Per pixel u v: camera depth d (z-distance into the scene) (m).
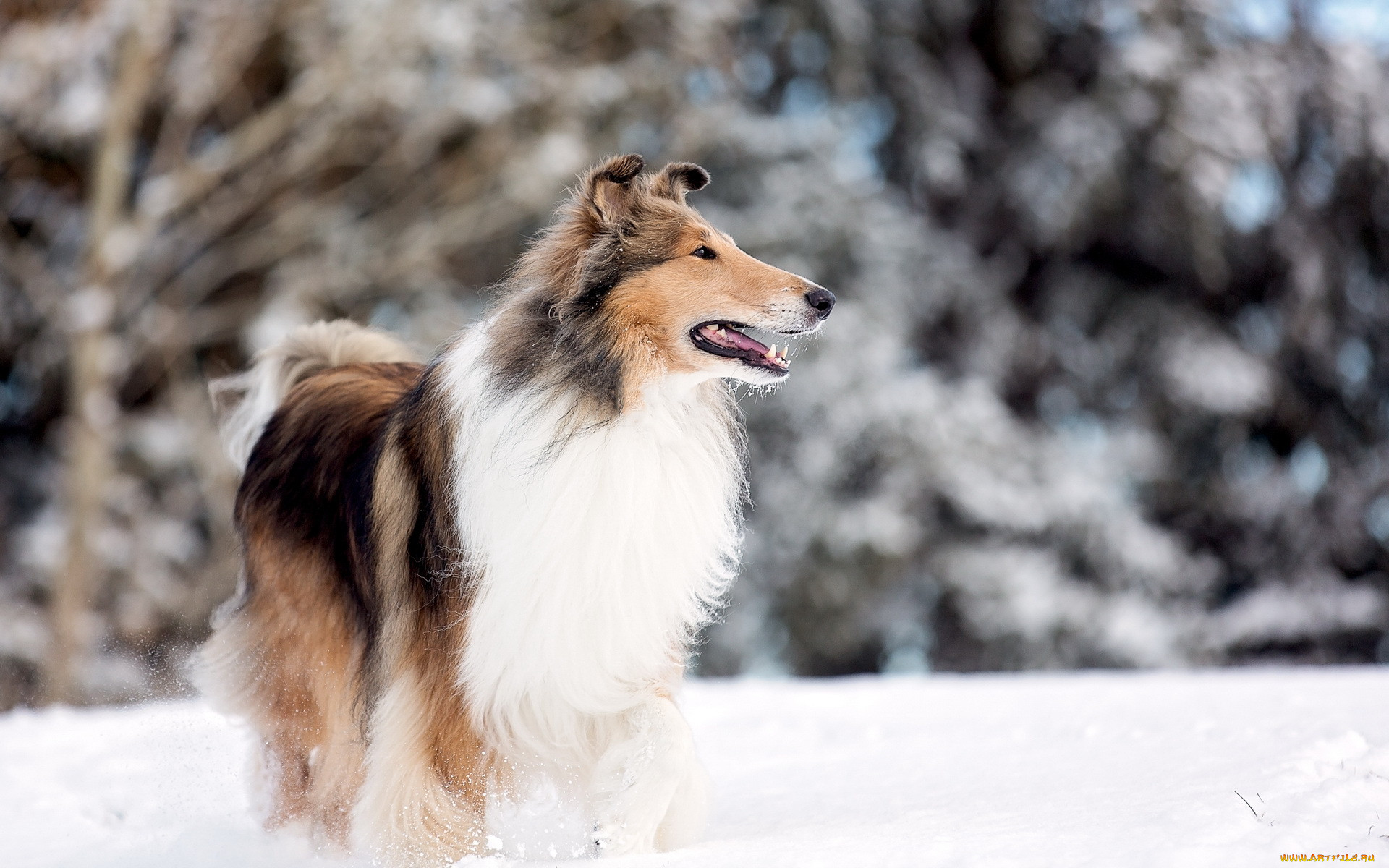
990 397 19.81
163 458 17.72
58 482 18.48
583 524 4.19
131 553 17.19
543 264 4.55
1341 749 4.23
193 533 18.53
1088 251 22.02
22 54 16.92
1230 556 21.77
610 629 4.21
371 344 6.02
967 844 3.49
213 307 19.41
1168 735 5.21
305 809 5.14
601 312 4.38
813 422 19.19
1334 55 21.75
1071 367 21.42
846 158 20.53
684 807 4.18
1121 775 4.41
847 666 20.52
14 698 16.86
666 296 4.42
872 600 19.03
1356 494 21.70
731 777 5.64
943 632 20.09
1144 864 3.13
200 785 5.80
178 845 4.80
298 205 19.02
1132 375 21.47
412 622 4.43
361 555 4.75
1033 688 8.39
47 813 5.52
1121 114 20.45
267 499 5.37
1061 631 19.08
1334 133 21.67
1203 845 3.23
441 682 4.32
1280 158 21.39
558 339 4.33
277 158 18.84
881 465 19.09
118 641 16.78
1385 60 22.69
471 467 4.30
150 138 19.55
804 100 21.81
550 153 17.73
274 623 5.25
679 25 18.81
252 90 19.66
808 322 4.48
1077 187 20.38
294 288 17.97
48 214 19.28
